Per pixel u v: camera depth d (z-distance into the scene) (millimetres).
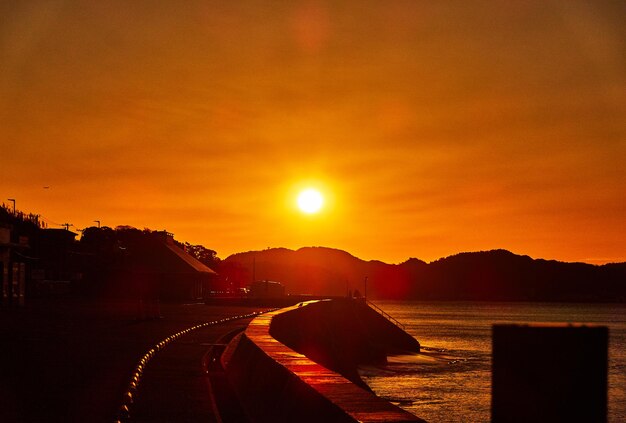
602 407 3803
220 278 154375
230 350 26531
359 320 92438
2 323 37844
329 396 10656
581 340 3818
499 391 3922
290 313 53031
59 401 14328
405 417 9055
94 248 108562
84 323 39531
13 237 59031
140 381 17875
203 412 13766
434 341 108750
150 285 91875
